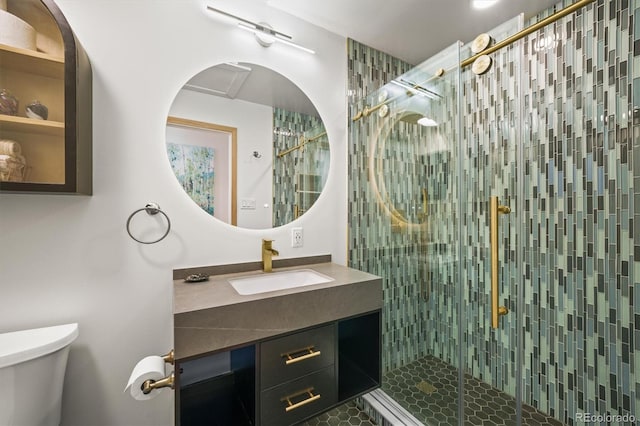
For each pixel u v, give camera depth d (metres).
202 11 1.28
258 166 1.46
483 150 1.51
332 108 1.71
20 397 0.80
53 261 0.99
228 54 1.35
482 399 1.57
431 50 1.92
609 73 1.26
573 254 1.41
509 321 1.50
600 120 1.30
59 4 1.00
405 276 1.59
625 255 1.24
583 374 1.39
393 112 1.63
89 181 1.01
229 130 1.38
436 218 1.44
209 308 0.82
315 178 1.65
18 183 0.79
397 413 1.44
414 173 1.52
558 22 1.44
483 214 1.53
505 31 1.20
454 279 1.35
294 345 0.99
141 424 1.13
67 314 1.00
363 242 1.80
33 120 0.84
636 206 1.20
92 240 1.05
